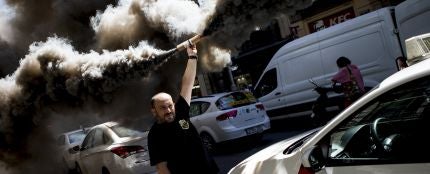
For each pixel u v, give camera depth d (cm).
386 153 231
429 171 208
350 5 1462
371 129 242
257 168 303
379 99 234
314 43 934
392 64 792
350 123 247
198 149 312
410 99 227
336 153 254
